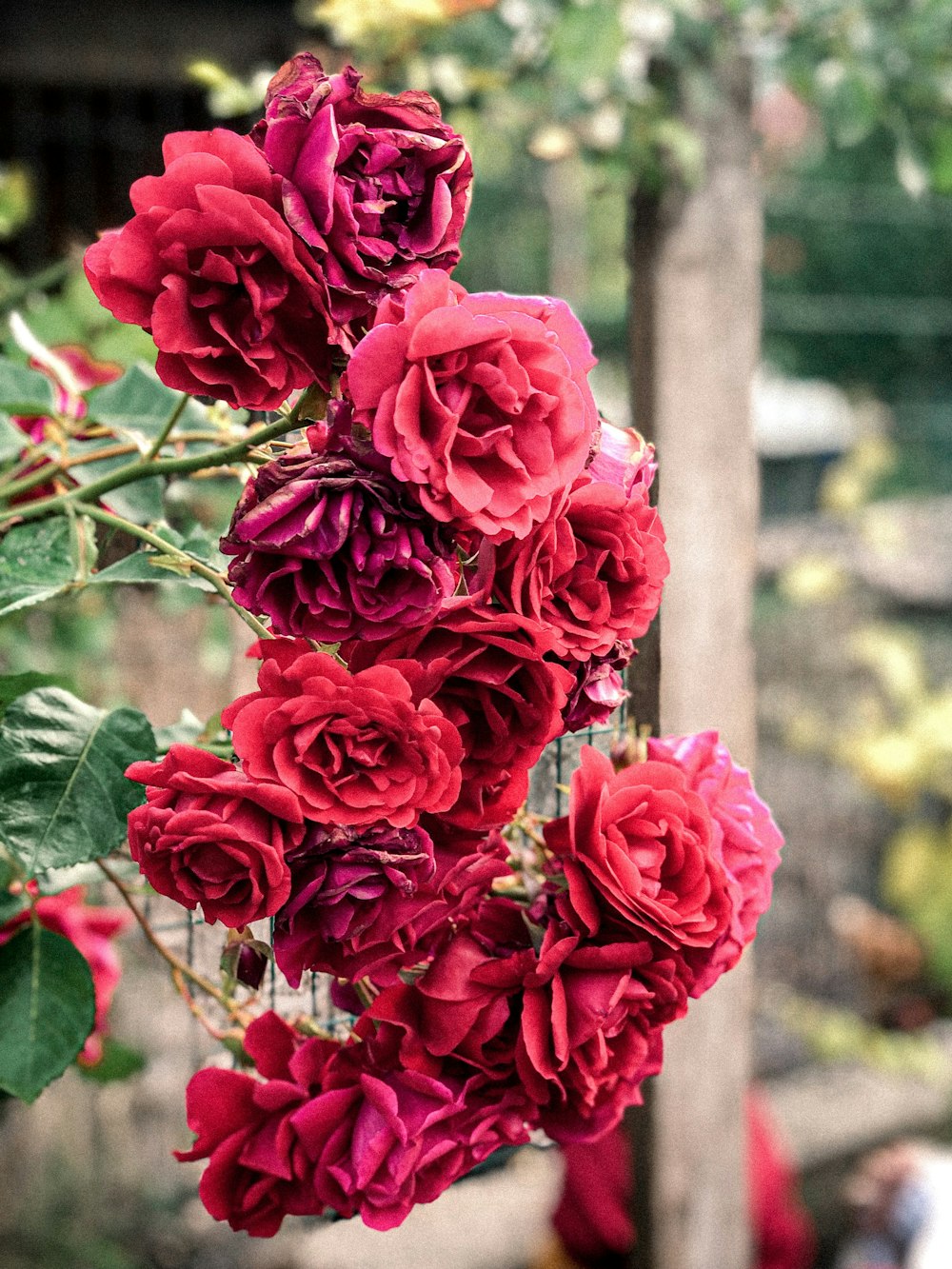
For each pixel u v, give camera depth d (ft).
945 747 9.41
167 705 4.58
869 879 10.43
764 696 10.18
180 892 1.83
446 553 1.84
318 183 1.81
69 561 2.42
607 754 2.53
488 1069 2.06
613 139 3.64
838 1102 8.92
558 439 1.85
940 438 14.19
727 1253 3.95
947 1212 7.73
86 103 6.41
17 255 6.56
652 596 2.01
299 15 5.26
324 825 1.83
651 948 2.05
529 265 12.21
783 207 10.87
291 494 1.77
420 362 1.79
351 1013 2.25
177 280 1.83
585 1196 5.46
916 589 10.41
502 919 2.09
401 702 1.82
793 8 3.90
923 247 14.84
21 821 2.16
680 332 3.47
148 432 2.62
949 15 3.95
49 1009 2.31
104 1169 6.47
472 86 4.00
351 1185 2.03
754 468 3.59
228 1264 6.70
